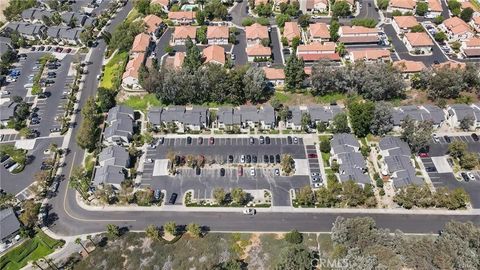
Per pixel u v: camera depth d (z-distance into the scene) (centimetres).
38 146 16538
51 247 12900
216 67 17725
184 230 13162
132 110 17475
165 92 17538
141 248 12719
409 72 18862
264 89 18438
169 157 15162
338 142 15438
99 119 17625
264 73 17788
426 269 10681
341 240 11906
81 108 18375
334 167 14750
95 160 15588
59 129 17225
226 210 13738
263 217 13488
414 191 13212
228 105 17975
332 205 13712
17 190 14825
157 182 14700
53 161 15662
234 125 16612
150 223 13425
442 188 13638
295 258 11319
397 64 18862
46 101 18812
